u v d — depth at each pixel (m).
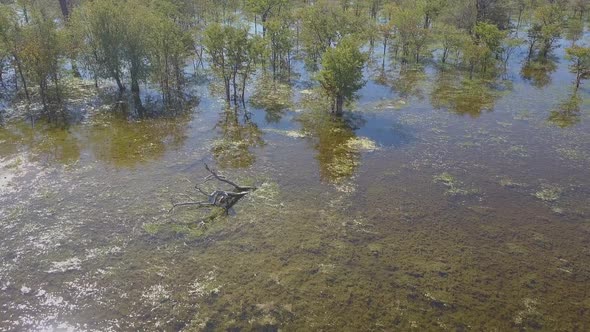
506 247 19.92
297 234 20.50
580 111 36.16
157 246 19.56
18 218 21.02
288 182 24.95
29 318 15.93
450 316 16.33
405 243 20.08
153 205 22.39
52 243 19.53
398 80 45.06
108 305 16.56
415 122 33.94
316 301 16.83
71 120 33.59
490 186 24.81
